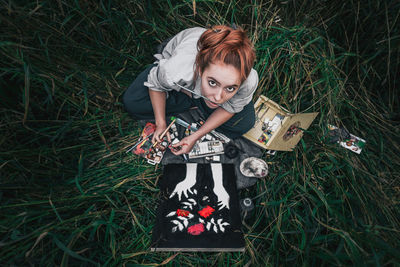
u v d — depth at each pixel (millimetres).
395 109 2240
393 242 1571
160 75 1392
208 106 1706
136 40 2211
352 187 1848
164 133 1771
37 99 1779
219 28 1156
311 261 1543
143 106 1828
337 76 2143
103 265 1452
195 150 1903
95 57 2016
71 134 1879
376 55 2111
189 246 1537
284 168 2020
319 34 2275
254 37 2209
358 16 2174
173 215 1643
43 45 1662
